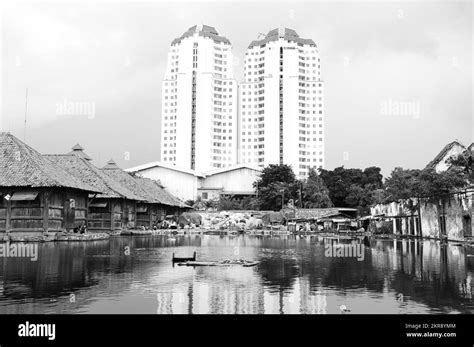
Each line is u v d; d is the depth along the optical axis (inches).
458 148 2207.2
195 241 1918.1
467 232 1734.7
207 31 6565.0
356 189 4333.2
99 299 578.2
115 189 2373.3
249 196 4837.6
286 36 6407.5
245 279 744.3
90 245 1525.6
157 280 727.7
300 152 6190.9
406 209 2439.7
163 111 6318.9
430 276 780.0
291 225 3248.0
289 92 6235.2
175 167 4904.0
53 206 1726.1
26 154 1726.1
